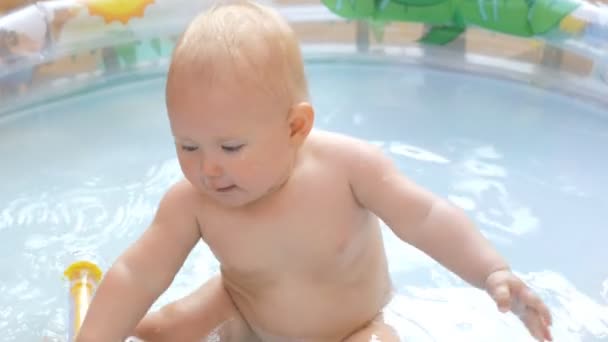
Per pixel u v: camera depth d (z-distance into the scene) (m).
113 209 1.48
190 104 0.91
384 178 1.03
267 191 0.98
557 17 1.77
